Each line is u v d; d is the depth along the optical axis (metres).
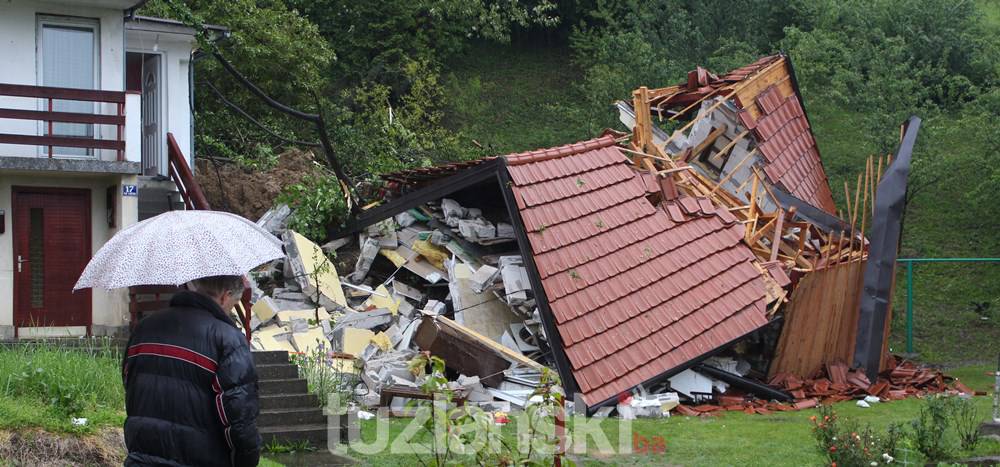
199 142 27.64
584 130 37.97
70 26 19.30
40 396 11.60
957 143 36.53
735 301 19.98
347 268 22.92
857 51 39.56
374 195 25.09
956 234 33.94
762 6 43.06
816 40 40.44
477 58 46.12
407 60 39.91
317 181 25.06
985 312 29.98
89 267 7.39
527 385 17.67
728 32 41.03
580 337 17.61
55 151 19.14
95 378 12.30
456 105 41.75
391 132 31.70
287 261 21.38
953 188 36.06
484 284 20.11
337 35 41.19
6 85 17.56
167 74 22.66
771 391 19.45
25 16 18.81
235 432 6.68
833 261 22.03
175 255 7.13
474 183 19.70
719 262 20.59
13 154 18.69
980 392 20.72
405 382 17.09
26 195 18.05
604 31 43.53
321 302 20.48
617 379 17.55
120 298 18.27
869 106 35.19
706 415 17.62
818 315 21.30
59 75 19.20
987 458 12.45
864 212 23.09
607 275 18.78
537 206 18.77
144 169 23.14
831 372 21.27
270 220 23.27
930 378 22.03
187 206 20.58
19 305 17.75
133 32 22.03
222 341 6.79
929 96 39.59
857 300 23.03
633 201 20.59
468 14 41.44
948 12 43.25
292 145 30.44
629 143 23.20
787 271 21.00
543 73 45.56
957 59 42.28
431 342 18.03
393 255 22.22
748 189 24.52
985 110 34.75
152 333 6.83
